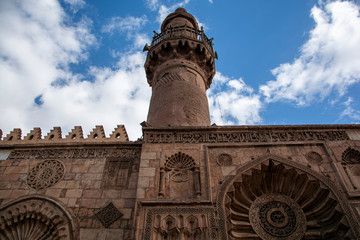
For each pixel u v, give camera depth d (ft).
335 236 29.99
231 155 35.76
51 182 35.17
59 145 39.83
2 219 31.63
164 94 50.29
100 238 29.14
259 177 35.12
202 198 30.42
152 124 45.16
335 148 36.52
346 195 30.91
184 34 65.31
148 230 27.58
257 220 32.55
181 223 28.25
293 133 38.99
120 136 45.11
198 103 49.06
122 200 32.55
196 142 37.63
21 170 36.99
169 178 33.27
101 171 36.22
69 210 31.71
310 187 33.45
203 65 61.87
